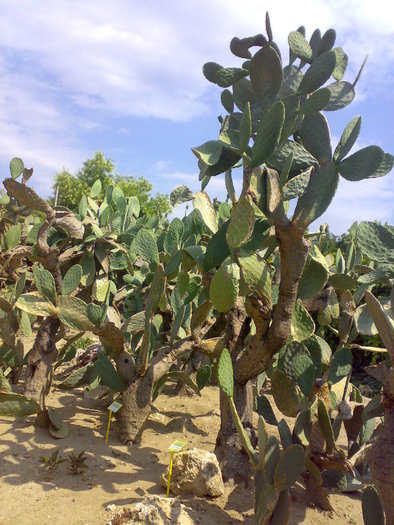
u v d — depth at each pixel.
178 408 4.73
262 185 2.54
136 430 3.66
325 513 2.96
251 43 3.00
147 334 3.57
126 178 35.75
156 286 3.48
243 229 2.39
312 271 3.18
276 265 4.27
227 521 2.66
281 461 2.28
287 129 2.57
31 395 3.82
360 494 3.30
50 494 2.77
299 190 2.50
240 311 3.39
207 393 5.29
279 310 2.74
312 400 3.04
